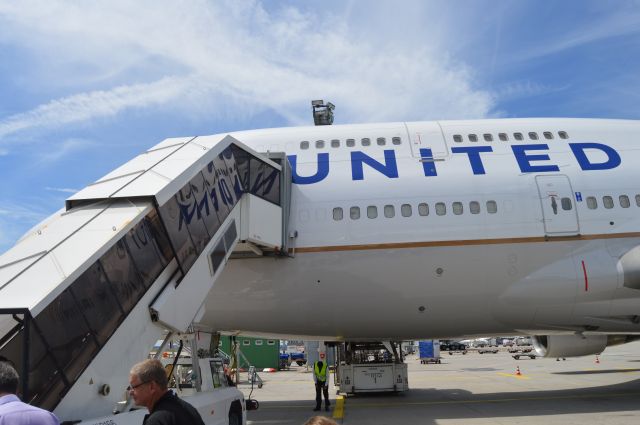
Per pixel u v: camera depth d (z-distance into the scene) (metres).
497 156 14.17
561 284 13.10
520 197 13.48
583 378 21.97
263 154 13.76
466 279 13.17
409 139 14.61
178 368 8.70
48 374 5.00
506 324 14.05
